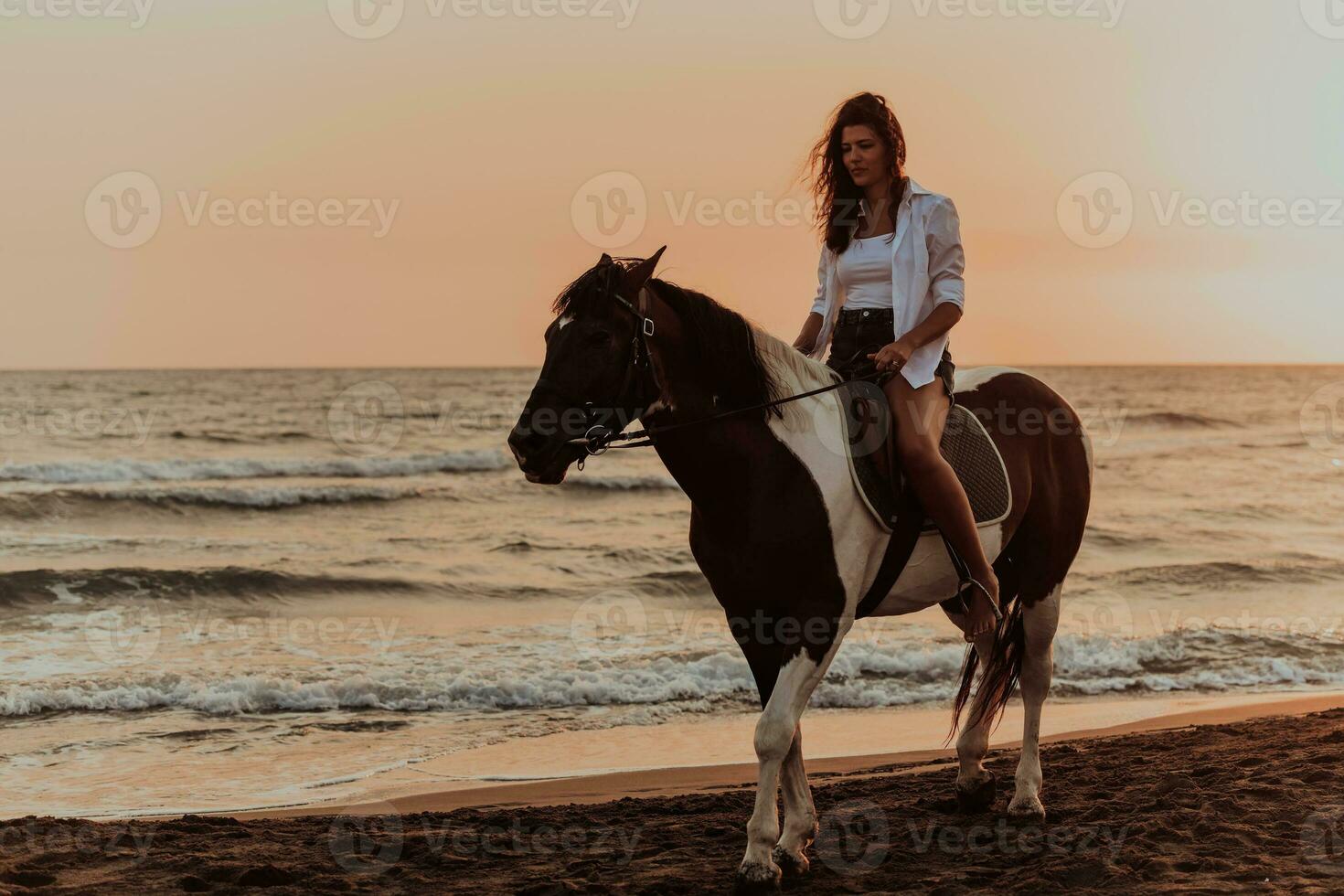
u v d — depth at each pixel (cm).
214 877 493
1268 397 5869
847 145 476
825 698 1062
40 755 870
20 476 2795
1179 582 1788
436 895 462
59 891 472
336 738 930
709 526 441
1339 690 1122
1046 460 530
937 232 470
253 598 1647
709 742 917
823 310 507
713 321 429
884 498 448
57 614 1508
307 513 2488
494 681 1090
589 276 414
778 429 432
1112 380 7600
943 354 481
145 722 977
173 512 2423
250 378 7156
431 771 828
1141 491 2919
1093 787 604
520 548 2089
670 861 504
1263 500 2750
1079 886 424
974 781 557
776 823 432
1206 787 563
